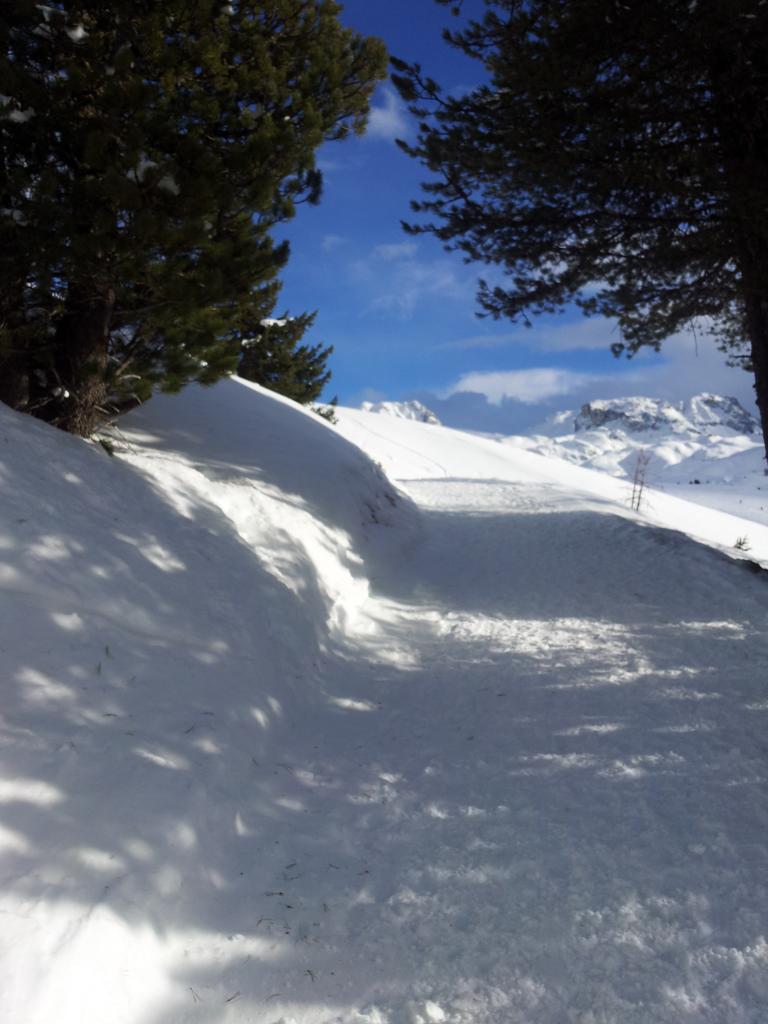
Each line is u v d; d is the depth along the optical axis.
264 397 15.50
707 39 7.13
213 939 2.84
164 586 5.17
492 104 8.95
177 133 6.03
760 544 30.70
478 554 12.32
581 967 2.70
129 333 7.21
